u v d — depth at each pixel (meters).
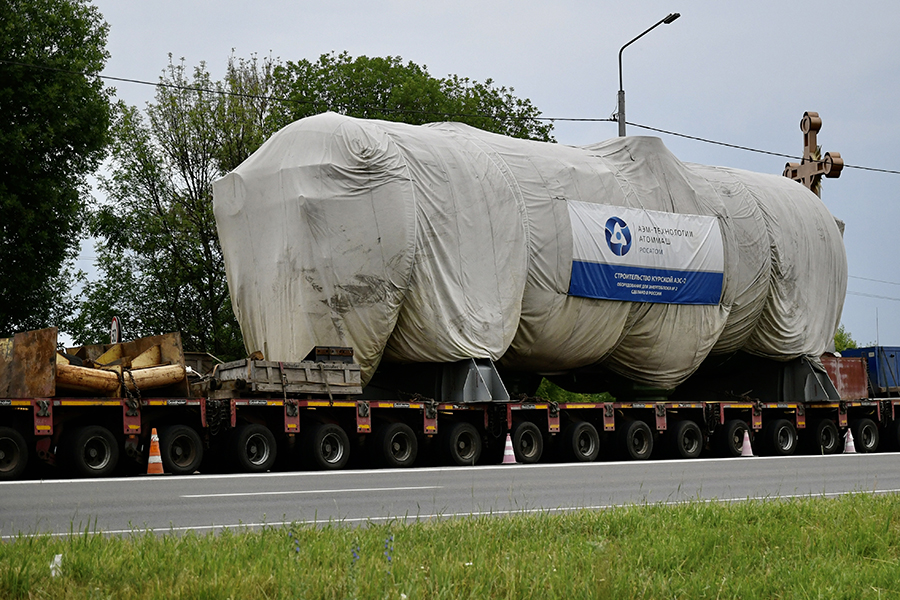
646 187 27.19
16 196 31.28
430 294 22.53
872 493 13.92
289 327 21.97
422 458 22.42
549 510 11.62
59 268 35.03
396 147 22.81
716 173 29.77
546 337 25.12
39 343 16.97
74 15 34.59
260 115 40.66
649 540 9.11
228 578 6.84
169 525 10.13
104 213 37.50
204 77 40.25
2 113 31.81
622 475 18.25
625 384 28.06
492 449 23.42
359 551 7.83
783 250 29.58
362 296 21.80
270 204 22.64
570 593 6.84
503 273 23.64
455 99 47.22
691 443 26.27
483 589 6.95
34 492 13.52
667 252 26.72
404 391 24.31
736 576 7.77
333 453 19.98
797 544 9.19
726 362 31.27
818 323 30.58
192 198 39.53
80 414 17.31
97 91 34.25
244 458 18.67
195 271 39.31
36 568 7.06
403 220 22.08
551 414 23.59
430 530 9.36
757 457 25.97
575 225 25.02
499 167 24.48
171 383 18.56
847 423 30.08
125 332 39.47
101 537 8.34
